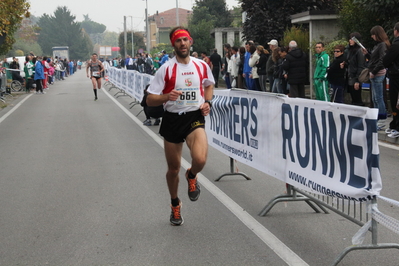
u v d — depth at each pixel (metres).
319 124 4.31
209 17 50.72
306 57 13.07
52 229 4.84
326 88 12.28
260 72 15.52
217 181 6.58
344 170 3.98
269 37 21.62
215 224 4.88
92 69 18.75
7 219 5.19
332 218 5.00
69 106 16.84
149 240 4.49
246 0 22.02
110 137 10.24
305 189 4.61
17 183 6.66
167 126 4.65
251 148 5.83
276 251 4.16
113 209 5.43
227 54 19.02
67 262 4.06
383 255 4.02
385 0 12.20
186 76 4.55
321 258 4.00
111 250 4.28
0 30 18.73
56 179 6.83
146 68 31.50
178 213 4.86
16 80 24.83
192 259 4.05
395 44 8.65
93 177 6.89
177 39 4.49
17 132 11.27
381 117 9.43
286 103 4.89
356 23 14.37
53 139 10.16
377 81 9.30
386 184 6.28
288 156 4.92
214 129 7.18
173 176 4.78
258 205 5.49
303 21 17.14
